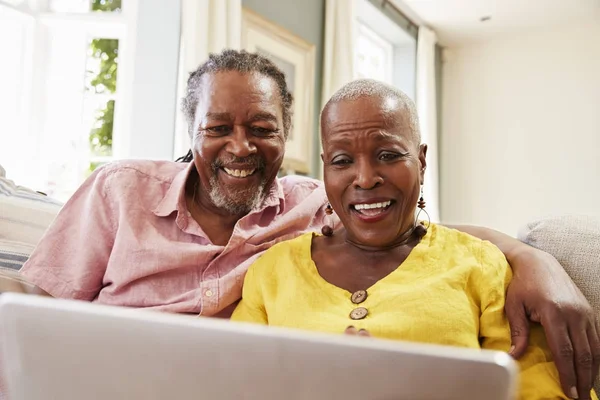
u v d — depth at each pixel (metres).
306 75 3.24
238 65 1.17
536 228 1.10
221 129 1.15
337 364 0.42
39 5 2.44
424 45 4.48
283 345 0.43
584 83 4.46
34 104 2.42
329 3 3.39
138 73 2.42
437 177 4.66
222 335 0.44
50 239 1.17
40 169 2.44
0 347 0.49
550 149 4.59
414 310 0.83
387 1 4.09
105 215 1.18
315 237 1.06
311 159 3.26
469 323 0.83
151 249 1.12
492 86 4.85
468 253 0.93
